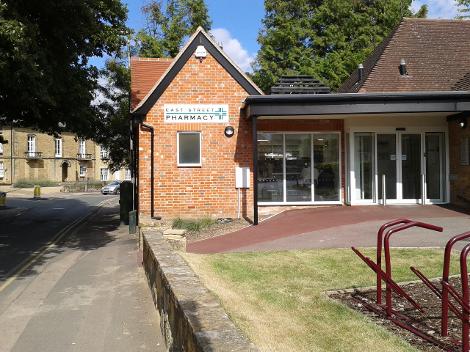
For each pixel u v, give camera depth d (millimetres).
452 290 4723
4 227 19438
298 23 32406
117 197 47594
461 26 18578
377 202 15562
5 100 15945
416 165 15656
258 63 32906
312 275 7406
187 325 3990
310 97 13250
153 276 7270
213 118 15211
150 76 18656
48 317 6633
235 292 6473
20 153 67250
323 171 15938
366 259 5996
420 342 4891
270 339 4793
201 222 14062
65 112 18078
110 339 5730
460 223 12000
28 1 12789
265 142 15758
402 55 17500
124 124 27828
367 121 15391
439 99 13328
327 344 4738
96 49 17125
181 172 15125
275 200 15820
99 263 10461
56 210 29953
